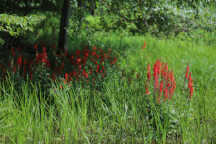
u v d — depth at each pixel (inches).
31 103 197.9
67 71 321.4
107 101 217.3
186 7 353.4
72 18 361.1
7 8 361.7
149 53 467.5
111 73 266.8
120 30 403.2
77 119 194.4
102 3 349.1
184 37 486.0
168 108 199.3
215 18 394.3
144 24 373.4
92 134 196.5
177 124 201.3
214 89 263.1
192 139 176.7
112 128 202.5
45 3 465.1
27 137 182.5
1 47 350.6
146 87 210.7
